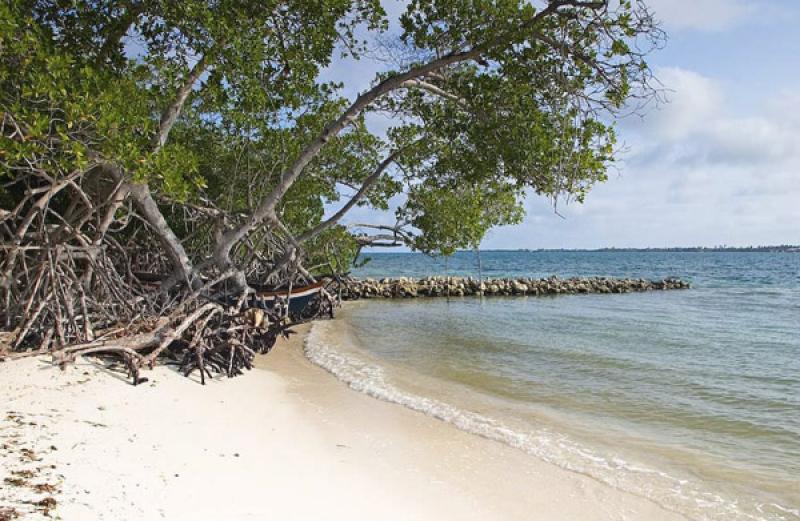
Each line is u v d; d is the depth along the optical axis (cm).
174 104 1218
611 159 1149
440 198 2238
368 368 1384
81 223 1189
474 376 1331
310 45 1317
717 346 1833
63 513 437
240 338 1223
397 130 1919
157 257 1869
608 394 1182
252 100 1225
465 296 4053
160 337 1065
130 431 679
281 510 544
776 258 15838
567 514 627
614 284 4697
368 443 816
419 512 599
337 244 2520
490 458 786
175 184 964
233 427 796
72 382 832
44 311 1050
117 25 1115
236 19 1153
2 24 798
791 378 1356
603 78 1131
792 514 638
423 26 1290
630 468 768
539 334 2083
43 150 888
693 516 631
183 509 501
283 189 1448
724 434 929
